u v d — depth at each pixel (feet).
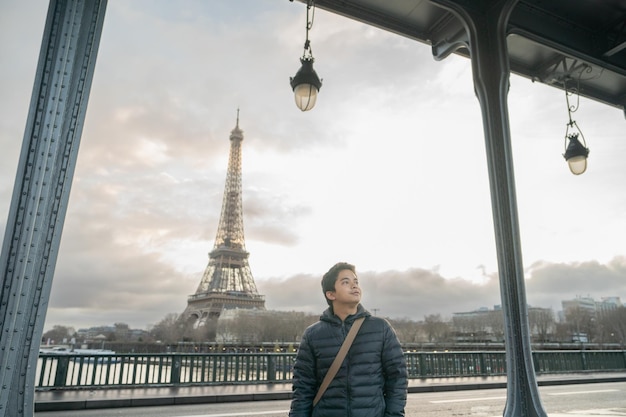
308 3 24.81
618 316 416.67
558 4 28.12
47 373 45.11
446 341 402.52
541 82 34.76
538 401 19.84
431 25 29.14
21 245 11.68
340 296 9.57
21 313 11.37
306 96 23.00
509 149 22.77
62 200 12.48
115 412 36.35
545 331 427.33
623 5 28.07
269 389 47.39
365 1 26.99
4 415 10.73
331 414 8.99
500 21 24.17
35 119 12.51
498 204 22.52
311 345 9.69
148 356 49.19
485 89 23.73
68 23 13.32
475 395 48.06
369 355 9.23
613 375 67.87
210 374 52.75
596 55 29.78
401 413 9.11
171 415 34.78
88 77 13.52
